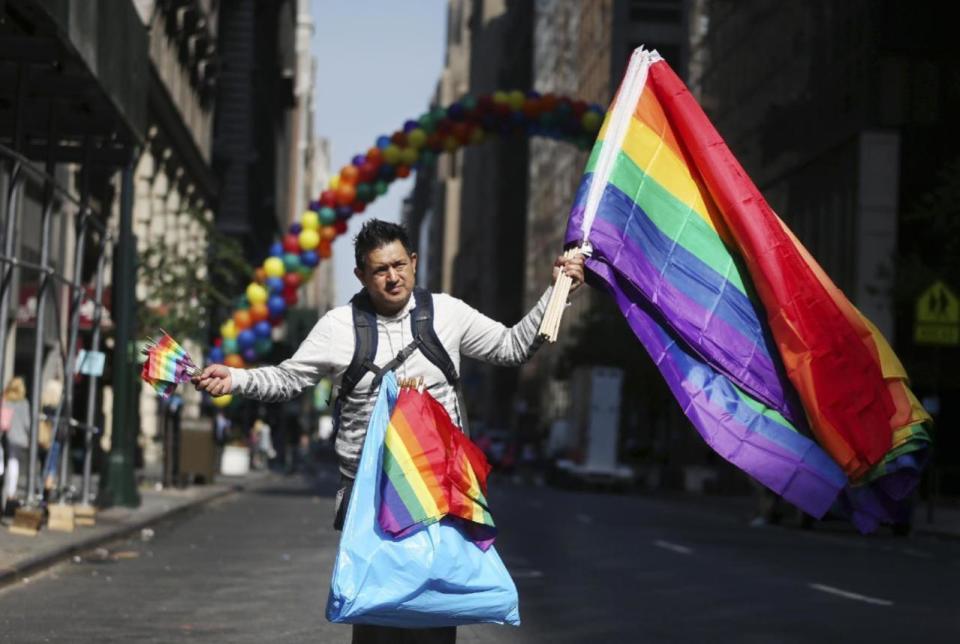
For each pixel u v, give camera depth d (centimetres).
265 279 3894
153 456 5697
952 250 4641
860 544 3119
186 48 6250
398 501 669
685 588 1859
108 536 2314
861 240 5494
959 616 1634
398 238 703
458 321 712
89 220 2689
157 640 1270
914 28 5447
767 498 3916
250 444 7981
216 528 2784
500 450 9312
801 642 1366
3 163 3247
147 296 4062
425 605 668
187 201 6575
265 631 1344
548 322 705
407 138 3834
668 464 7781
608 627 1440
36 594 1592
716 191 750
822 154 6003
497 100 3841
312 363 707
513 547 2512
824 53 6012
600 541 2777
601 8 11306
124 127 2619
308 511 3534
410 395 686
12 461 2534
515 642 1327
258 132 9494
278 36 11306
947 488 5531
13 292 3469
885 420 752
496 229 18112
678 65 10788
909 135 5494
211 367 696
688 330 747
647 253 748
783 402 752
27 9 1898
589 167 745
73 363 2566
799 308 744
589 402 7025
